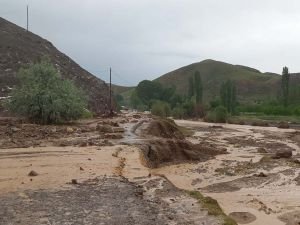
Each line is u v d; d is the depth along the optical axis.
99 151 27.36
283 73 126.50
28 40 101.00
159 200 15.48
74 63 109.38
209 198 16.03
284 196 22.28
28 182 17.86
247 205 19.95
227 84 122.25
